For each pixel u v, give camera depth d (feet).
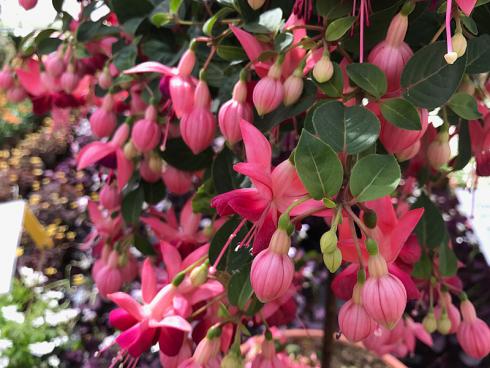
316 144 0.58
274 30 0.79
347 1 0.72
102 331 2.25
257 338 1.52
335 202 0.62
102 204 1.20
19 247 2.82
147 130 1.03
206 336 0.82
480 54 0.71
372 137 0.62
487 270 2.06
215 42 0.88
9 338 2.19
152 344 0.83
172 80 0.90
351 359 1.64
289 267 0.60
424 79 0.66
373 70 0.65
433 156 0.84
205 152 1.07
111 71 1.32
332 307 1.39
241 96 0.80
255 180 0.63
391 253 0.66
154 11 1.07
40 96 1.40
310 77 0.76
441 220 0.97
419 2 0.72
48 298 2.49
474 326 1.00
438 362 2.01
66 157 3.94
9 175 3.53
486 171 0.88
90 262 2.61
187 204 1.08
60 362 2.18
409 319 1.40
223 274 0.88
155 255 1.19
